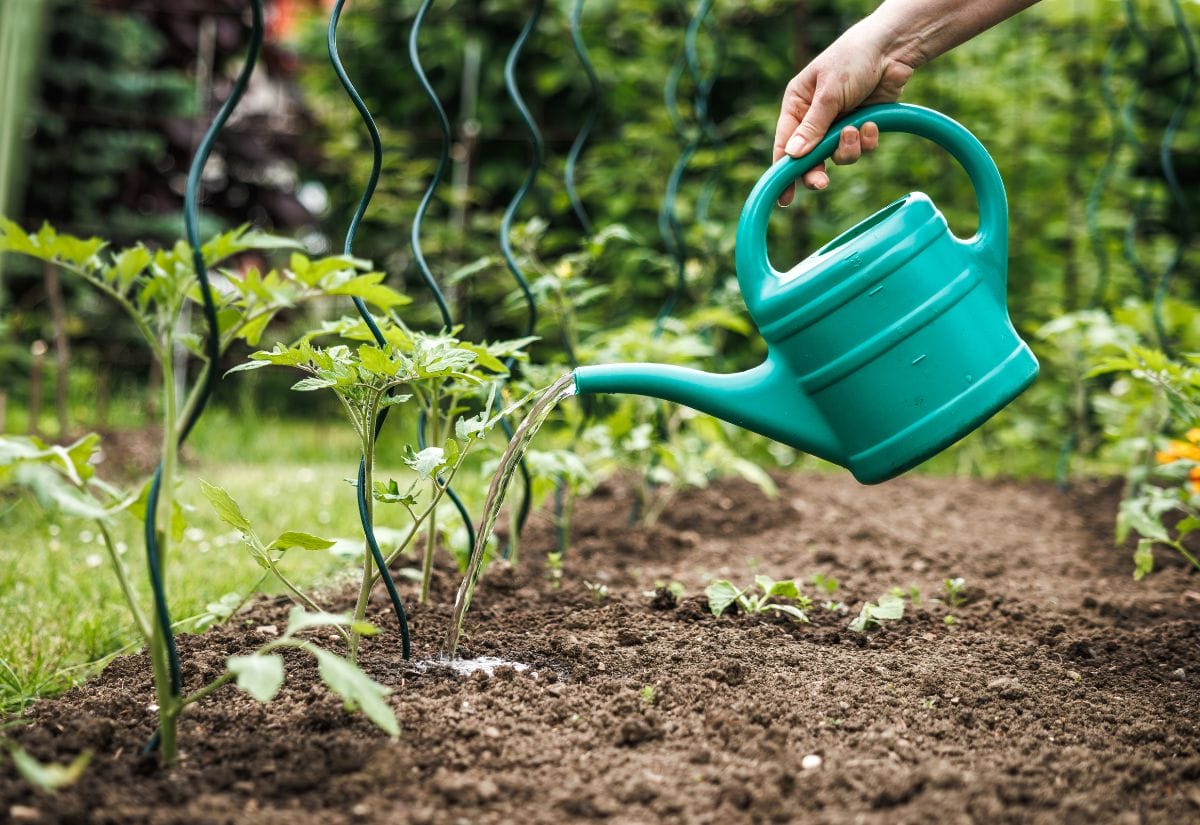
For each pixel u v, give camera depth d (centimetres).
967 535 312
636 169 484
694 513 329
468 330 512
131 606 136
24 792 130
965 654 196
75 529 312
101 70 645
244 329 137
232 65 714
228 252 132
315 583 248
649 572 265
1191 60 311
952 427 159
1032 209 485
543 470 234
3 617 230
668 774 143
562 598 231
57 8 619
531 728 155
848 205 473
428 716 157
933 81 469
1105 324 318
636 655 189
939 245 160
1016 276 472
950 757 149
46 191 631
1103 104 494
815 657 191
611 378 168
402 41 602
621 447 285
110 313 630
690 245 417
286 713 159
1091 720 165
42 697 183
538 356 485
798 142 170
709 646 194
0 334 529
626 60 541
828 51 172
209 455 468
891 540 299
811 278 159
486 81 593
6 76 476
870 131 171
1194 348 352
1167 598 244
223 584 254
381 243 597
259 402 604
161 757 141
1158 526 231
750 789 136
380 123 618
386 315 167
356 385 161
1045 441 442
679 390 167
